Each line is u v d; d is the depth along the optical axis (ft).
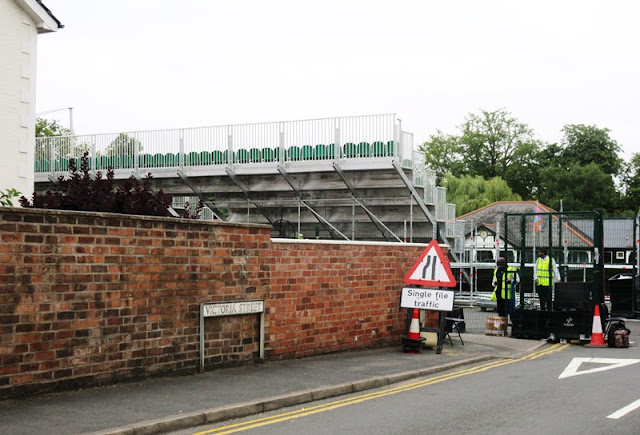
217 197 100.27
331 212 95.96
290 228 100.22
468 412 28.45
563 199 265.75
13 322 27.45
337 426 25.81
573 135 293.84
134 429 23.91
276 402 29.48
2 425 23.97
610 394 32.78
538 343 55.21
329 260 43.96
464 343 53.36
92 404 27.55
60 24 53.11
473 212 215.51
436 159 290.97
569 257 68.90
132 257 32.12
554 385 35.47
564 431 25.08
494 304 86.38
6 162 49.08
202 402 28.48
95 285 30.50
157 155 97.09
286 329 40.73
